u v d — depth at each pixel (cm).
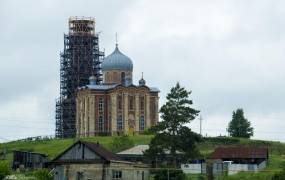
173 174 18788
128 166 19138
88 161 18962
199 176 19362
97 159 18875
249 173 19625
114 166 18875
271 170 19775
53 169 19475
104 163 18788
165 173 18812
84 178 18950
